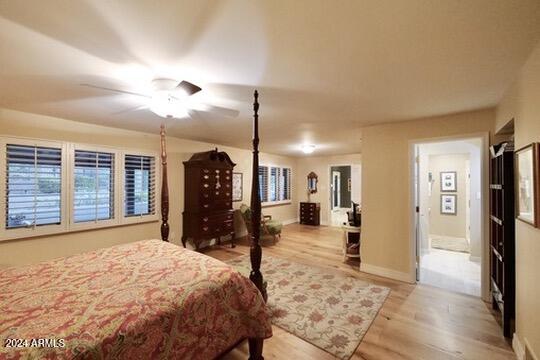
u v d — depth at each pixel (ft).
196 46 4.89
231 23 4.18
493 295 8.57
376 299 9.29
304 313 8.34
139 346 3.94
